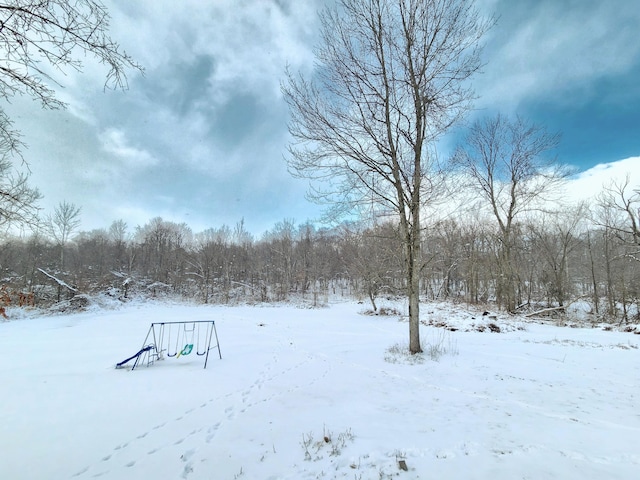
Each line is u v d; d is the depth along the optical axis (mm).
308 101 9750
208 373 8414
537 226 28812
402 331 16547
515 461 3691
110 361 9922
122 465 3912
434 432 4555
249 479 3537
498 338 13688
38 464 3943
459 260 32188
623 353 10305
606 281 28484
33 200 4184
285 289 44000
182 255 47688
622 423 4852
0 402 6176
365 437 4441
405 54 10125
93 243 47031
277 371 8586
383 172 10016
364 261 25125
